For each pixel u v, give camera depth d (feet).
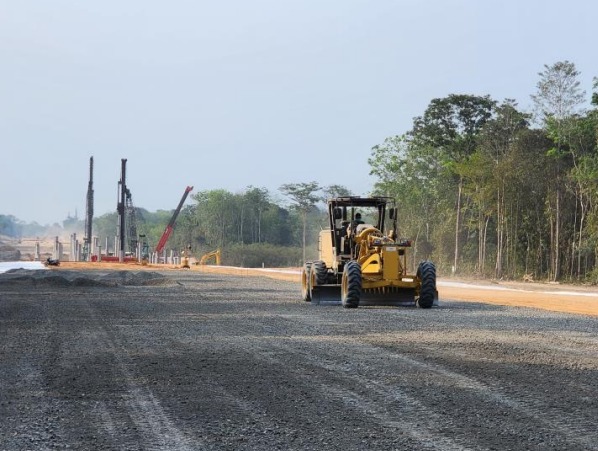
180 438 29.40
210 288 154.20
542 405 35.73
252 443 28.63
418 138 340.18
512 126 302.04
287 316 86.22
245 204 619.67
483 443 28.63
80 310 94.63
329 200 108.99
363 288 100.73
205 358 51.26
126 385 40.93
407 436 29.71
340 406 35.45
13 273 214.48
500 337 64.75
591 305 115.34
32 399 37.09
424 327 73.51
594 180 240.12
